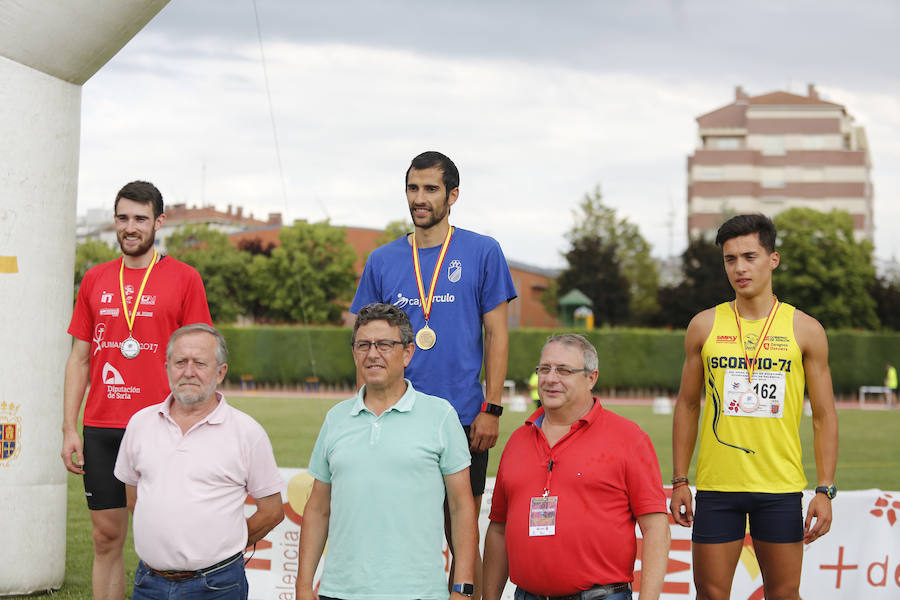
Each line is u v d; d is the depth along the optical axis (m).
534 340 35.28
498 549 4.03
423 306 4.40
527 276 61.44
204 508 3.77
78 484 10.39
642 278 53.06
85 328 4.99
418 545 3.60
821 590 5.72
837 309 47.59
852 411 28.45
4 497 5.72
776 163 72.44
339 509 3.64
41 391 5.87
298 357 35.25
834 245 48.56
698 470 4.57
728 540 4.46
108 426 4.87
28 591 5.80
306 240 45.84
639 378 34.75
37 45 5.70
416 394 3.78
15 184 5.75
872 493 5.79
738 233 4.46
